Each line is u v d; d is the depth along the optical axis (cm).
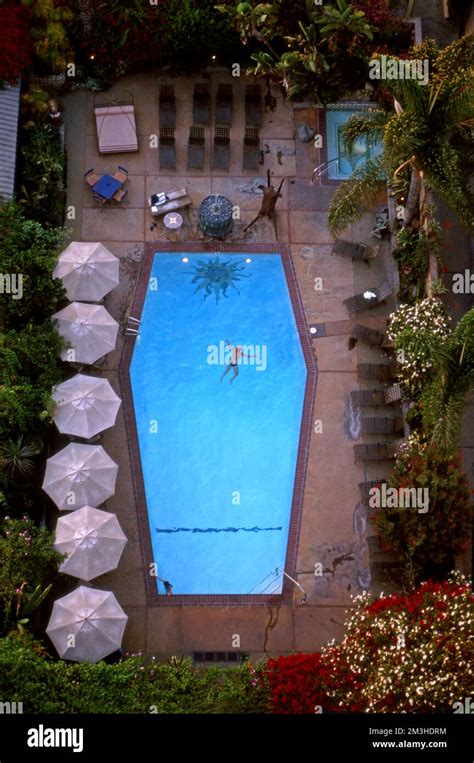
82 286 3628
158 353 3738
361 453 3634
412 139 3347
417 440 3516
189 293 3806
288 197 3925
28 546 3306
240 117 4009
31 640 3259
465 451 3653
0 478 3434
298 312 3800
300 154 3975
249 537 3584
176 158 3956
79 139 3956
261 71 3919
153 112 4000
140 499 3606
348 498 3625
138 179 3928
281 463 3653
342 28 3831
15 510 3481
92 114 3984
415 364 3553
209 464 3644
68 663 3350
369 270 3847
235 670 3197
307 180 3950
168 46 3941
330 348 3762
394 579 3516
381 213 3900
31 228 3678
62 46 3894
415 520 3400
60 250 3706
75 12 3938
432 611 3152
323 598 3531
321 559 3569
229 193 3928
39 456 3556
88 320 3572
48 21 3853
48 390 3497
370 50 3938
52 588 3472
